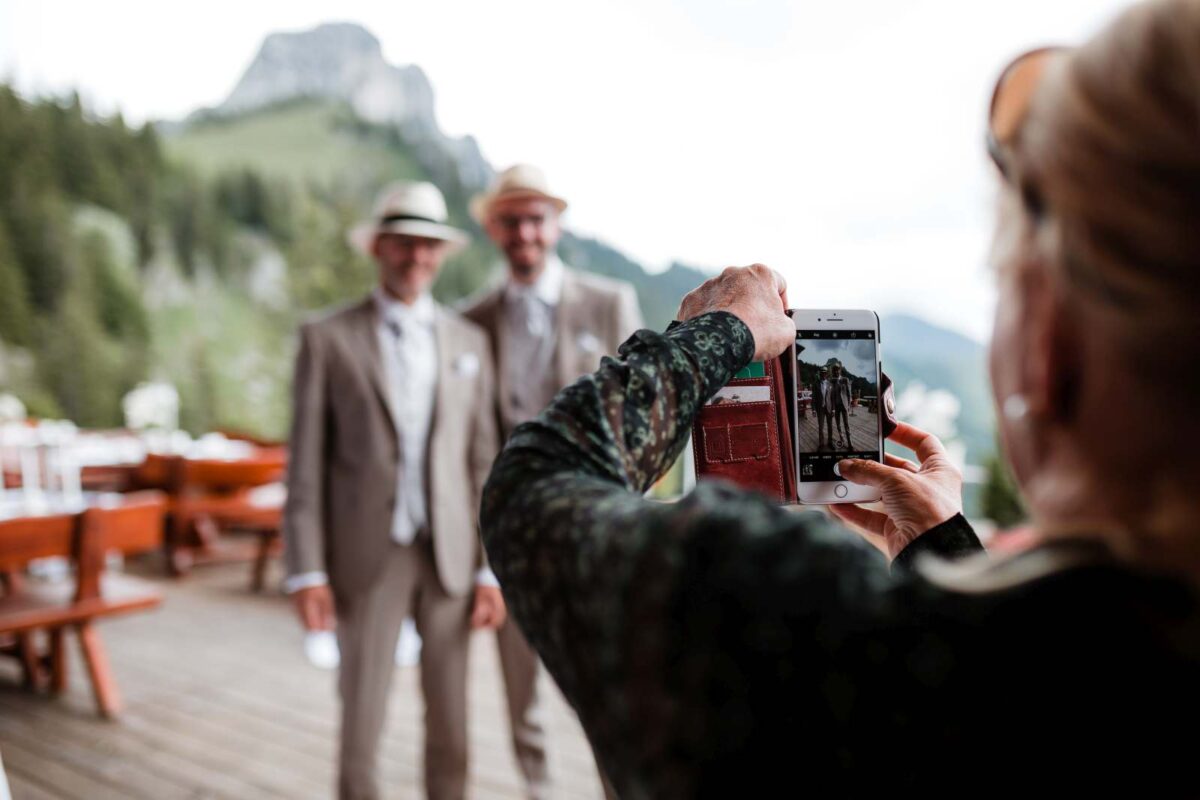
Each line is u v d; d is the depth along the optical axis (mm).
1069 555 361
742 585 403
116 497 6266
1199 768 332
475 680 4008
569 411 527
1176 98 337
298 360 2430
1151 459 351
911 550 702
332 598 2436
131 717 3576
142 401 9297
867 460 752
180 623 5066
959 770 355
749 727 392
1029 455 411
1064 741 342
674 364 544
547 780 2688
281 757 3195
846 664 376
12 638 4176
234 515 6230
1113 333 346
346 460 2416
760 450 730
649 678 419
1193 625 337
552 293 2820
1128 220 336
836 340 759
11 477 6020
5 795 2861
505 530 504
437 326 2559
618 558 436
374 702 2383
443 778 2469
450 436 2496
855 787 373
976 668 355
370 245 2666
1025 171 394
